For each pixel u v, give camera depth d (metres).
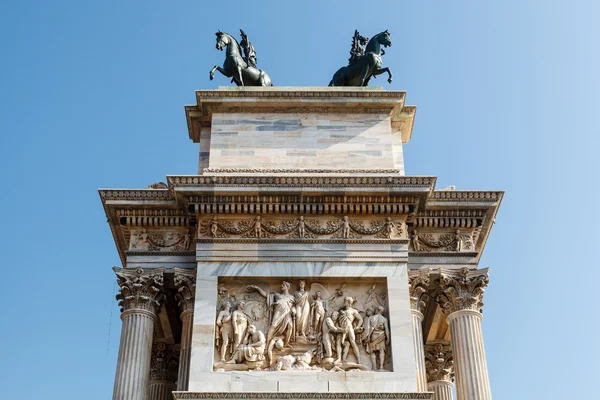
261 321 47.78
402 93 56.12
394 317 47.31
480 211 51.66
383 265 48.88
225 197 50.03
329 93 55.94
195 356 46.00
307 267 48.69
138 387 46.34
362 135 55.16
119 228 52.25
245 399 44.38
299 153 54.34
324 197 50.06
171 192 50.66
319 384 45.28
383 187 50.00
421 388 46.28
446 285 49.75
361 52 60.44
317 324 47.56
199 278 48.25
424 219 51.38
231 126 55.31
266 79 59.22
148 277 49.22
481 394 46.44
